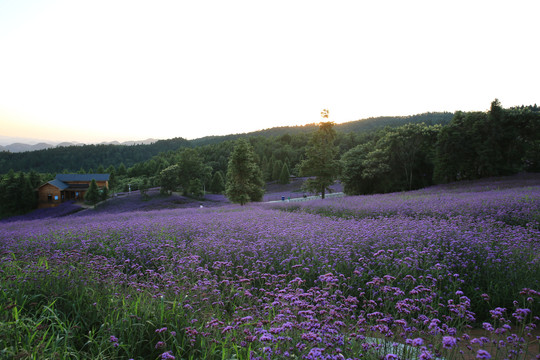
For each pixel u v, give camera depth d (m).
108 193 68.75
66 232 11.91
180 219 15.60
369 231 9.48
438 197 20.88
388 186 47.34
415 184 47.78
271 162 122.50
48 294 4.43
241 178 43.69
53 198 69.19
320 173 39.25
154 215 22.59
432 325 3.49
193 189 71.12
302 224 12.49
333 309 4.15
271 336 3.17
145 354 3.57
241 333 3.71
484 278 6.28
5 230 15.91
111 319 3.74
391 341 3.71
